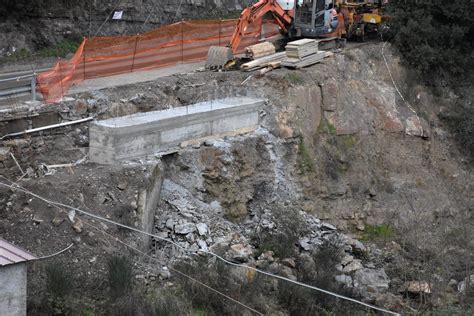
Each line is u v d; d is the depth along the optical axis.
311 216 27.80
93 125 22.86
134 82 27.53
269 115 28.84
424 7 36.69
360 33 37.19
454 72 37.19
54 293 17.61
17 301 15.55
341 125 31.30
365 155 31.73
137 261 20.30
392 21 36.84
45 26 37.69
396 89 35.16
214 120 26.23
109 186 21.59
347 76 33.00
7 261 15.23
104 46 28.70
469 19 36.81
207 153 25.45
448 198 33.09
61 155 22.80
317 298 22.14
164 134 24.33
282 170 28.31
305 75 30.86
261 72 30.09
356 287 23.94
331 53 33.38
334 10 35.41
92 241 19.97
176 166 24.69
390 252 28.36
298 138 29.36
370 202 30.88
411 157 33.44
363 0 37.88
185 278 20.02
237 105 27.25
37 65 35.50
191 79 28.80
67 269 18.89
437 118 35.81
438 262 27.11
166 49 31.89
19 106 22.75
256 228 25.11
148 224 22.17
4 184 20.44
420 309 23.41
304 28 34.62
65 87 25.91
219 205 25.27
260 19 35.06
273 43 34.69
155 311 18.11
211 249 22.12
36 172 21.88
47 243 19.34
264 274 20.50
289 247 24.23
